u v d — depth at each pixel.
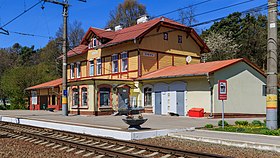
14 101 50.34
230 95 25.77
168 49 34.41
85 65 39.88
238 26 57.69
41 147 13.04
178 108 27.67
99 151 11.47
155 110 29.95
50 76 56.94
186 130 16.56
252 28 55.84
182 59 35.69
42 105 45.09
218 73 25.25
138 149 12.16
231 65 25.92
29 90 47.91
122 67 33.88
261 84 28.27
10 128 20.88
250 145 12.12
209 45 52.28
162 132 15.77
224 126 17.75
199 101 25.86
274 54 16.08
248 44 55.12
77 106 31.39
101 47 35.75
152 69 32.75
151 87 30.52
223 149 11.93
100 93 29.80
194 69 27.42
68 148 12.56
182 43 35.88
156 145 12.52
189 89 26.80
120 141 13.27
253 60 53.97
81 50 41.41
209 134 14.89
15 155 11.07
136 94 31.88
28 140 15.04
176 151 10.93
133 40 31.33
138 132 15.00
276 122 15.97
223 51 51.84
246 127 17.02
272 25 16.14
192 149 12.16
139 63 31.73
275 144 11.61
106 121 22.22
